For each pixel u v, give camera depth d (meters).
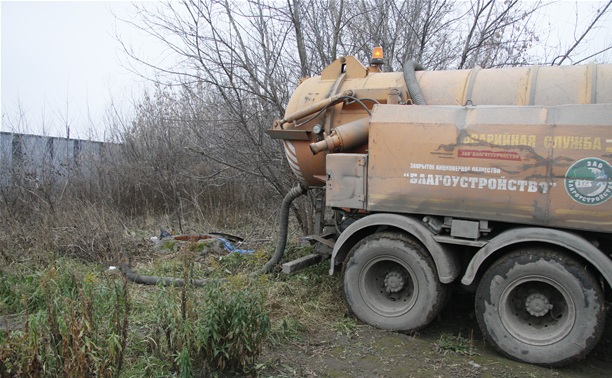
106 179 9.71
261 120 7.46
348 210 4.89
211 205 9.41
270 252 6.62
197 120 7.72
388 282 4.54
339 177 4.60
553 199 3.73
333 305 4.95
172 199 9.79
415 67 4.99
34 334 2.94
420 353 4.04
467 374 3.69
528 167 3.79
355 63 5.25
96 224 6.70
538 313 3.90
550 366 3.80
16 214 7.66
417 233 4.21
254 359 3.55
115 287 3.91
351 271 4.58
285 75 7.55
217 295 3.54
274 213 9.03
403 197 4.27
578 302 3.68
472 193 3.99
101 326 3.38
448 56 8.38
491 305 3.98
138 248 7.08
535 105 4.10
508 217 3.88
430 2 8.09
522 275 3.86
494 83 4.48
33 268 5.61
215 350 3.34
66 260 5.85
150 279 5.42
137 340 3.69
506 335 3.93
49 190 8.50
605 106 3.58
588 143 3.60
